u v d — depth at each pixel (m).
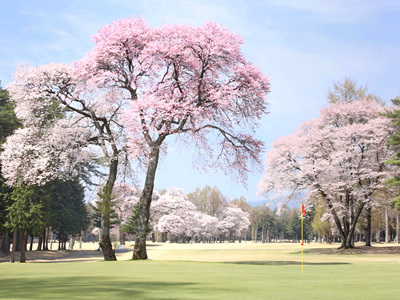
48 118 33.59
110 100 31.00
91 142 32.53
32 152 31.59
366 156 49.78
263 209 157.00
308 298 7.97
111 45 28.14
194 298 7.66
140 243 27.62
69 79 30.73
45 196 52.66
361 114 52.12
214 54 26.72
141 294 8.12
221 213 146.25
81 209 77.94
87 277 12.26
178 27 27.80
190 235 125.25
